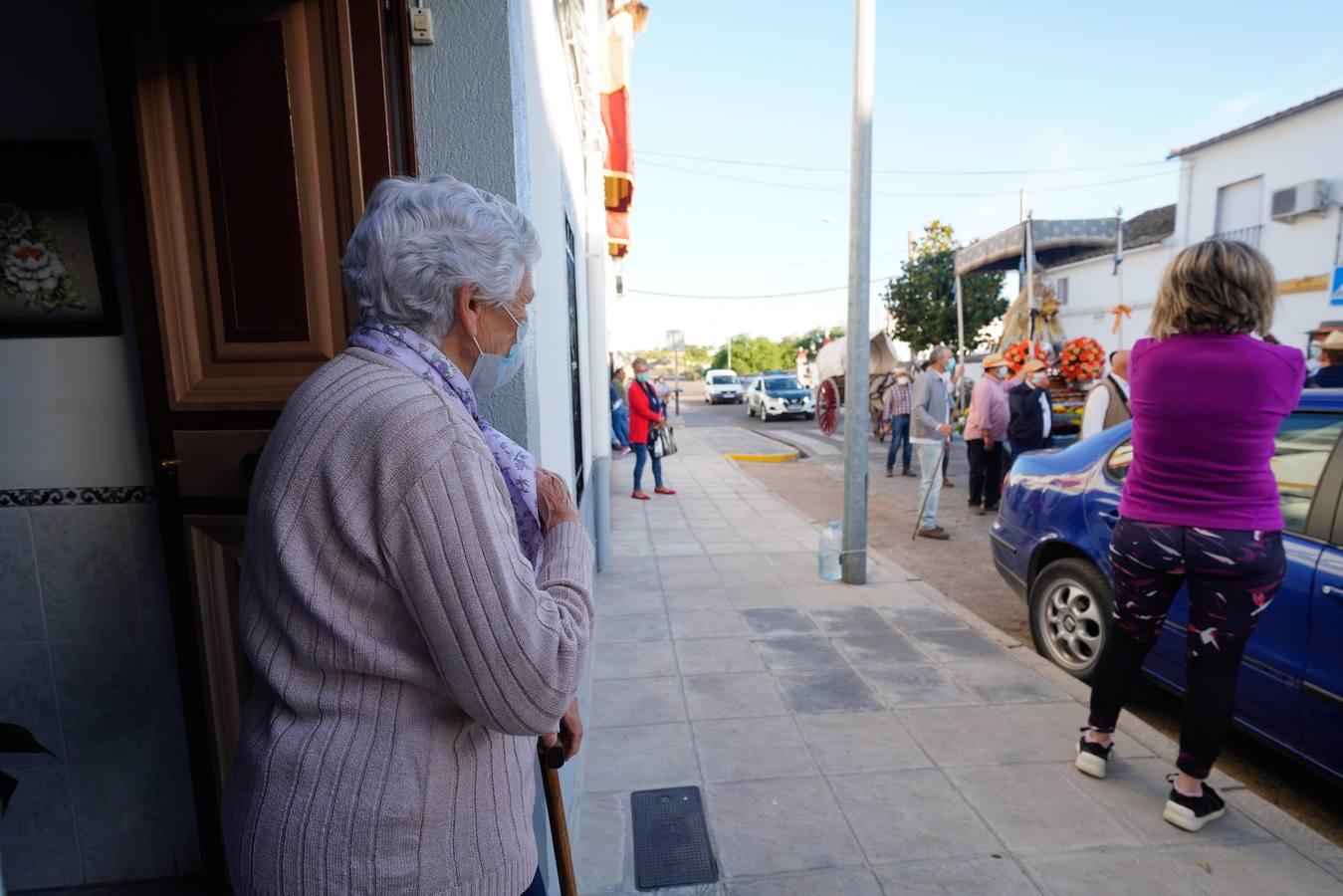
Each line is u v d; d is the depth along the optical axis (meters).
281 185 1.77
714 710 3.32
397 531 0.88
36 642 2.05
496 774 1.03
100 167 1.90
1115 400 5.82
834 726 3.17
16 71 1.86
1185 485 2.26
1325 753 2.48
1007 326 12.61
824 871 2.28
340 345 1.81
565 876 1.34
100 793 2.12
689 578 5.39
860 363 5.05
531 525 1.18
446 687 0.93
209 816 2.03
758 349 70.25
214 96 1.75
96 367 1.96
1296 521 2.64
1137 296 19.11
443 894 0.96
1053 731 3.11
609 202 7.91
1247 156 15.82
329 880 0.90
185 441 1.86
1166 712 3.52
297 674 0.94
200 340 1.83
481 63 1.77
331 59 1.71
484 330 1.11
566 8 3.22
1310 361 9.98
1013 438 8.16
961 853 2.35
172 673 2.08
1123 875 2.24
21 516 2.00
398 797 0.92
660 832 2.47
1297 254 15.02
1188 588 2.33
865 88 4.84
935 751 2.96
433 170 1.80
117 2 1.71
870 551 6.37
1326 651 2.45
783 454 14.38
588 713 3.30
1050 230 12.30
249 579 0.97
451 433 0.92
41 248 1.90
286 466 0.91
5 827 2.11
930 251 24.17
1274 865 2.28
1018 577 4.02
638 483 9.06
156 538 2.03
